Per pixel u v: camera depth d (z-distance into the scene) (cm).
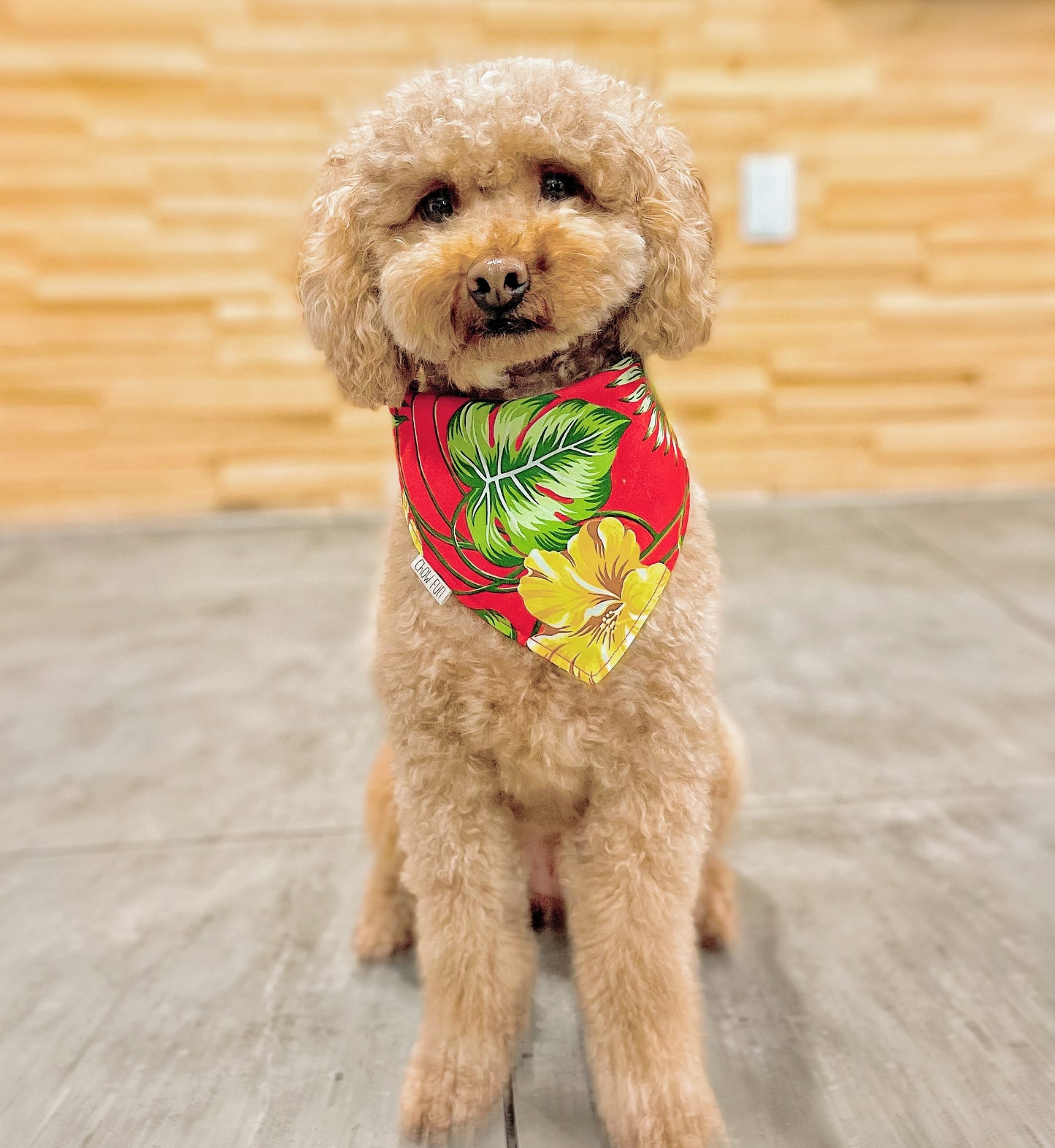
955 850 148
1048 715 193
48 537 339
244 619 259
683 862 100
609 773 99
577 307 95
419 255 96
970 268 346
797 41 327
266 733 195
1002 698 201
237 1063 109
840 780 170
